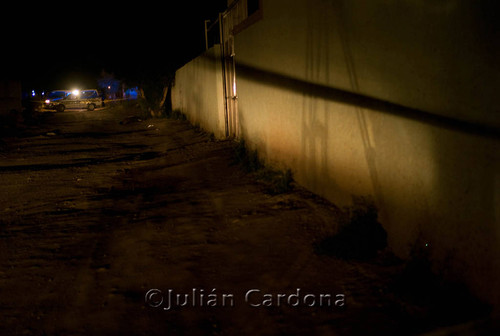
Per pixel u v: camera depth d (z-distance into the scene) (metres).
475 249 3.14
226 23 11.94
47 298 3.94
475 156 3.09
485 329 2.89
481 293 3.11
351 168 5.01
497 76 2.84
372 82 4.41
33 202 7.71
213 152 11.05
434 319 3.12
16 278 4.41
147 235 5.40
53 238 5.57
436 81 3.44
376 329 3.10
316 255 4.36
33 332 3.39
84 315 3.60
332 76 5.32
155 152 13.20
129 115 30.06
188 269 4.33
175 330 3.30
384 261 4.09
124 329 3.36
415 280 3.58
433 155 3.54
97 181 9.24
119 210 6.72
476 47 3.00
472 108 3.08
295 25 6.36
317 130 5.91
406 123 3.88
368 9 4.36
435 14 3.38
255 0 9.31
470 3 3.02
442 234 3.48
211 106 14.09
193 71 18.11
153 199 7.23
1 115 25.33
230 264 4.37
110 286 4.10
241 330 3.25
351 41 4.77
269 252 4.55
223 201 6.60
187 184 8.15
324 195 5.86
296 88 6.54
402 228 4.04
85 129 22.03
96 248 5.11
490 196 2.97
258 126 8.62
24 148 15.48
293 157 6.89
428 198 3.64
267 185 7.20
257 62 8.38
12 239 5.64
